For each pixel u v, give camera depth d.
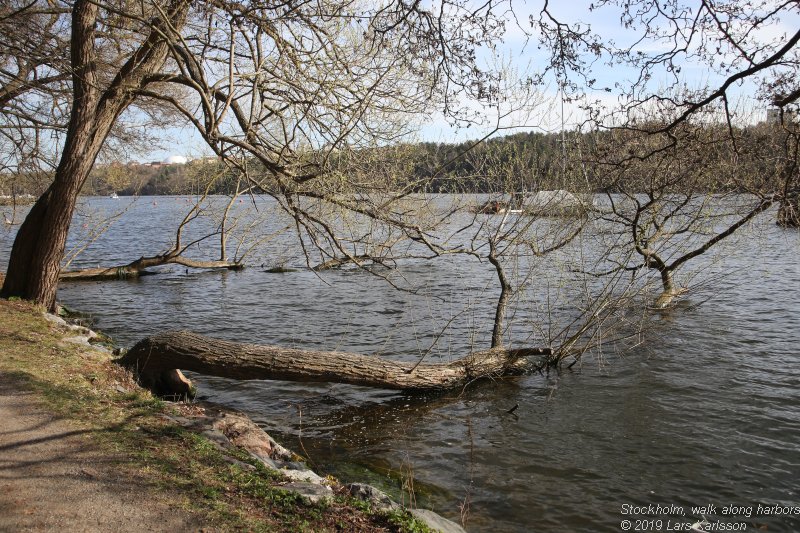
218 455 5.54
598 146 8.96
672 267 13.50
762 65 5.33
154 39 10.58
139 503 4.46
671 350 10.87
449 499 6.05
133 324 14.20
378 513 4.82
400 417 8.37
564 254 12.76
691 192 12.34
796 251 21.39
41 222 11.86
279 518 4.49
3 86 13.26
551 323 11.97
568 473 6.59
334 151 9.20
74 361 8.06
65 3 11.91
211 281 20.38
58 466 4.95
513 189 11.34
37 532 3.98
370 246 10.25
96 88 10.84
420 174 10.91
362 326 13.50
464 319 13.59
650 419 7.98
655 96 6.50
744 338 11.45
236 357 8.58
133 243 33.56
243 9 8.50
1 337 8.69
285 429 7.93
